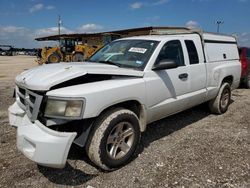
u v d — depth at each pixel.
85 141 3.51
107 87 3.58
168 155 4.25
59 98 3.27
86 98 3.31
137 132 3.96
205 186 3.39
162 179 3.54
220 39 6.61
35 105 3.39
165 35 5.20
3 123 5.63
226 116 6.61
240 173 3.71
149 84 4.20
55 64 4.27
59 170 3.74
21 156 4.11
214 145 4.68
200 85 5.55
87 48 24.12
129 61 4.50
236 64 7.11
